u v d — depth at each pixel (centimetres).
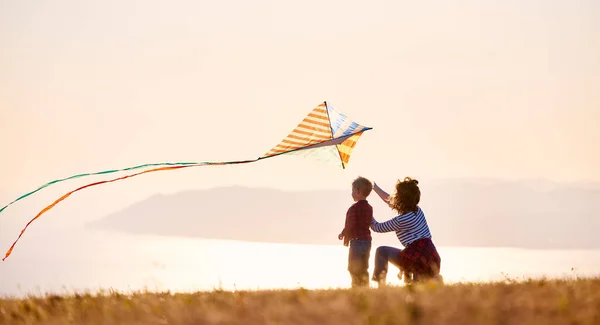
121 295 1175
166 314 938
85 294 1196
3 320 978
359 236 1432
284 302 997
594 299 928
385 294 1023
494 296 959
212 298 1077
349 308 917
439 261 1368
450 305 901
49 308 1056
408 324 818
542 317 836
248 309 946
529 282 1178
